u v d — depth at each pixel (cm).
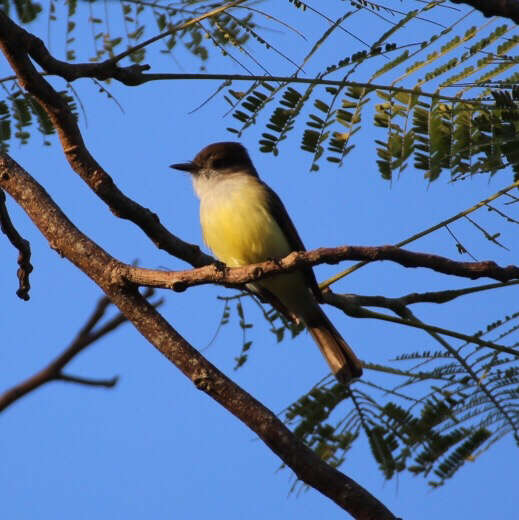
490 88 745
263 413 726
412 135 756
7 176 866
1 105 916
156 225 935
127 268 793
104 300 595
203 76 827
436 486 898
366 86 775
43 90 819
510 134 741
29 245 898
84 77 833
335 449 936
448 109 752
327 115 792
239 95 813
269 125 804
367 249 738
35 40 793
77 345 585
